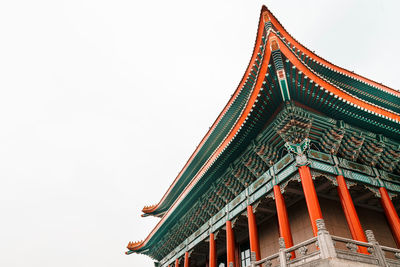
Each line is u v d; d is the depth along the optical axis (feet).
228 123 78.69
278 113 54.70
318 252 33.14
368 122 56.08
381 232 61.00
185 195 86.63
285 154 59.06
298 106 53.67
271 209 65.41
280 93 52.75
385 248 37.19
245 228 74.64
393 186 57.57
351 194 59.57
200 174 77.15
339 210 59.31
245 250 73.92
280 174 55.01
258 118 57.62
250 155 64.18
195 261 99.55
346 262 31.71
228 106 75.10
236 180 70.59
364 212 62.34
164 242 110.11
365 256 33.99
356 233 44.55
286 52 47.60
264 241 68.39
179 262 94.84
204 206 83.76
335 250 32.35
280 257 37.81
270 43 47.24
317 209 44.06
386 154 59.88
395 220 50.55
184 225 95.35
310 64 64.13
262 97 53.78
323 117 54.65
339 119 55.83
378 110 54.70
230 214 69.36
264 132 59.52
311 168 49.96
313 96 51.96
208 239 80.07
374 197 58.95
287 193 59.93
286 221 49.62
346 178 52.42
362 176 54.80
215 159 69.77
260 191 59.93
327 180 54.85
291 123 52.47
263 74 50.72
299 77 49.67
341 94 51.72
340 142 55.62
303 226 58.85
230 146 65.26
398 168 61.93
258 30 55.47
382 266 34.14
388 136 59.77
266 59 49.11
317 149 56.54
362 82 68.33
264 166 62.03
